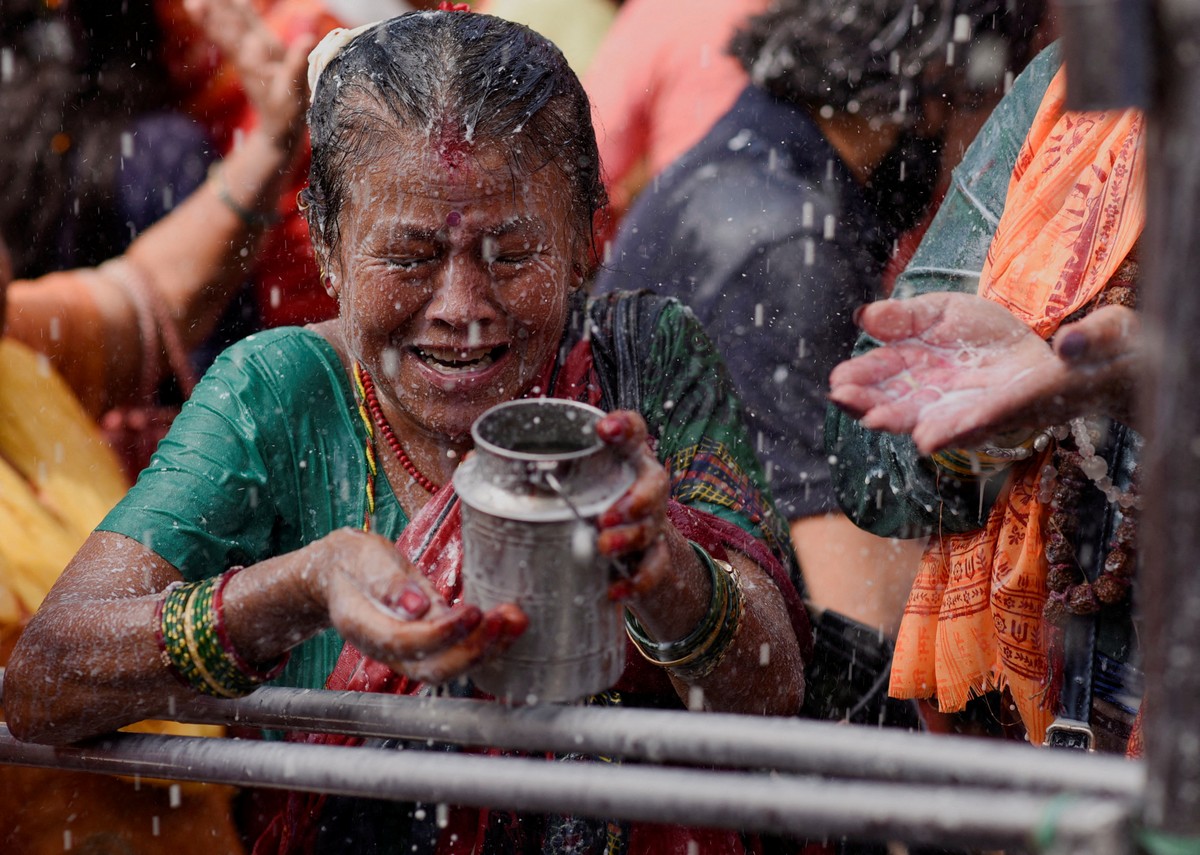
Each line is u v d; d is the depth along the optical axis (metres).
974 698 4.50
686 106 6.21
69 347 6.32
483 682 2.76
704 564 3.25
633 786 2.45
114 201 6.85
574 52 7.53
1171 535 1.88
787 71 5.55
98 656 3.16
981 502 4.07
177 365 6.70
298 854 3.74
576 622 2.67
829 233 5.27
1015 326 3.10
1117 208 3.74
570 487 2.61
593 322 3.96
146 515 3.54
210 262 6.64
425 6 7.05
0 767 4.57
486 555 2.64
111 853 4.64
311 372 3.81
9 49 6.63
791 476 5.25
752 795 2.34
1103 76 1.85
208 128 7.09
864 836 2.25
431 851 3.67
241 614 3.03
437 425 3.55
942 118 5.56
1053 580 3.89
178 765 3.12
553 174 3.45
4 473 5.03
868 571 5.23
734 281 5.39
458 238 3.32
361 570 2.76
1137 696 3.87
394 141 3.35
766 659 3.39
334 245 3.62
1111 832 2.01
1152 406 1.90
